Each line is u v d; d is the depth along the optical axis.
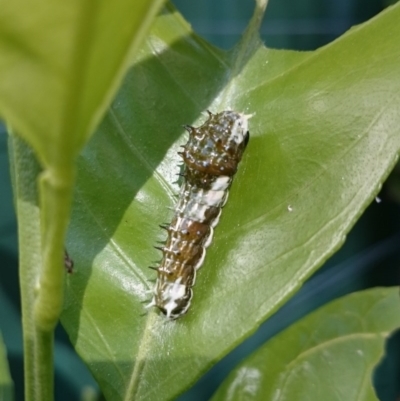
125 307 0.10
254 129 0.10
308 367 0.11
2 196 0.19
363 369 0.11
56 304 0.07
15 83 0.05
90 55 0.05
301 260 0.09
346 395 0.11
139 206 0.10
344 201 0.09
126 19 0.05
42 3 0.05
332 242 0.09
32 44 0.05
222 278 0.09
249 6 0.22
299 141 0.09
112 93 0.05
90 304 0.09
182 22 0.11
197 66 0.11
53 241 0.06
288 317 0.28
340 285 0.30
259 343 0.26
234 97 0.10
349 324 0.12
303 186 0.09
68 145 0.05
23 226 0.08
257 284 0.09
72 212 0.10
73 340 0.09
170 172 0.10
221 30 0.22
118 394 0.09
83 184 0.10
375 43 0.09
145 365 0.09
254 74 0.10
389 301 0.12
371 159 0.09
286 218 0.09
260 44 0.10
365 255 0.31
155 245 0.10
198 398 0.25
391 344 0.29
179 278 0.10
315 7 0.25
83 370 0.21
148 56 0.10
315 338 0.12
